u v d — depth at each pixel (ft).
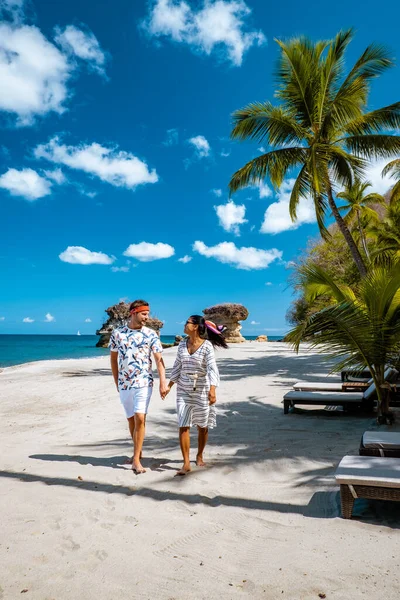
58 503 12.32
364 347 21.63
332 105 47.57
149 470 15.35
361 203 88.48
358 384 26.84
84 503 12.31
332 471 14.79
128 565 8.82
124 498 12.69
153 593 7.77
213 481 14.08
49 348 171.73
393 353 22.20
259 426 22.15
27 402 31.12
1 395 34.81
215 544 9.72
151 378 16.21
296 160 50.98
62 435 20.93
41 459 16.88
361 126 49.11
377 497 10.38
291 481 13.96
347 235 47.29
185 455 14.99
